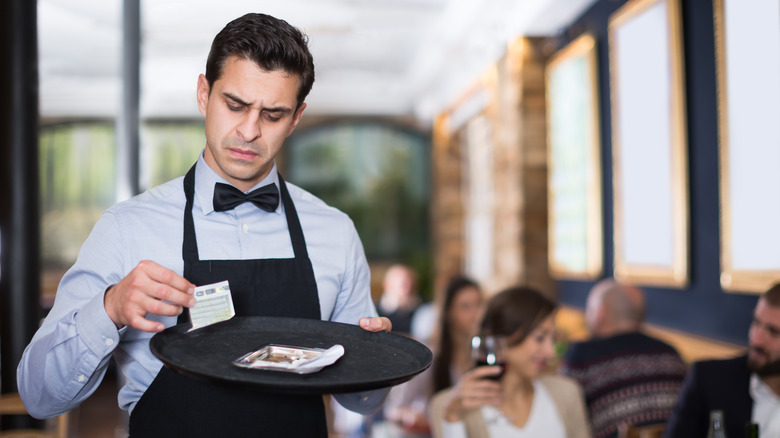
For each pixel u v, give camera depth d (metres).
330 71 8.05
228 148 1.26
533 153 5.61
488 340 1.99
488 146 7.00
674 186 3.66
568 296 5.44
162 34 6.61
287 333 1.28
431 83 8.29
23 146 2.99
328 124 9.62
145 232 1.30
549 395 2.16
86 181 9.76
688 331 3.73
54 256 9.66
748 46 3.02
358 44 6.95
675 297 3.86
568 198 5.14
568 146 5.12
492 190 6.89
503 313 2.11
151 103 9.33
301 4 5.80
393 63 7.69
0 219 2.96
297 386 0.95
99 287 1.25
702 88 3.48
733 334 3.29
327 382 0.99
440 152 9.05
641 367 2.73
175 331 1.19
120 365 1.31
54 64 7.83
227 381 0.95
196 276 1.29
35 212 3.04
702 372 2.22
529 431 2.09
